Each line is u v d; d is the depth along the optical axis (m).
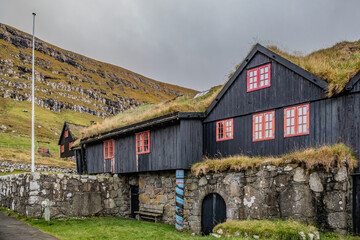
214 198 13.45
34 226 13.05
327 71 11.79
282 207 10.81
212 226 13.34
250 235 9.91
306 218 10.25
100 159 21.39
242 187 12.12
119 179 18.83
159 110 17.95
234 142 14.39
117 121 22.22
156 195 16.89
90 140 22.05
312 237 9.06
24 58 159.50
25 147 56.12
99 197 17.42
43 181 14.99
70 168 41.75
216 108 15.34
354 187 10.62
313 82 11.81
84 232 12.16
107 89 191.12
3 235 11.01
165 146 15.72
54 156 53.00
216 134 15.18
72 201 16.03
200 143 15.22
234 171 12.48
